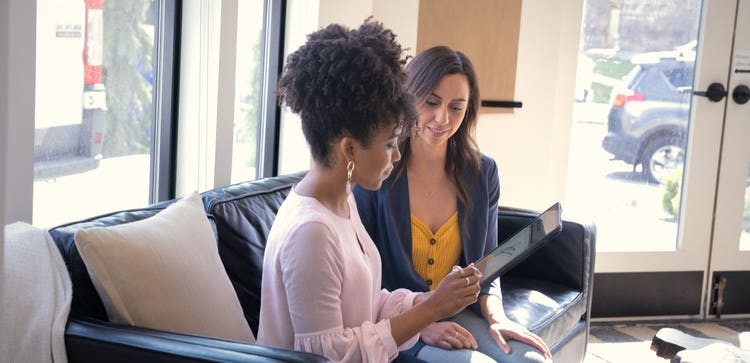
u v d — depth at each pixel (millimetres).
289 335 1524
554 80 3768
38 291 1472
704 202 3928
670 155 3932
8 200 1653
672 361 2094
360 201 2154
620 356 3432
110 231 1532
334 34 1526
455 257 2195
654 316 3977
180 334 1441
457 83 2098
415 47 3539
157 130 2518
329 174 1544
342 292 1519
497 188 2287
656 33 3834
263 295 1579
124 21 2275
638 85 3871
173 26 2473
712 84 3824
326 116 1495
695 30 3838
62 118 2039
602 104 3875
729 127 3877
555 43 3740
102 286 1499
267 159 3148
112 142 2285
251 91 3008
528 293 2656
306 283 1449
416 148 2172
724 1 3783
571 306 2660
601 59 3836
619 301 3932
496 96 3703
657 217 3967
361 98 1472
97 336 1427
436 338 1938
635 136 3906
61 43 2002
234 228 2020
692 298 3994
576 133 3895
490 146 3752
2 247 917
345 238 1544
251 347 1385
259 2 2969
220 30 2490
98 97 2193
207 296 1628
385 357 1518
